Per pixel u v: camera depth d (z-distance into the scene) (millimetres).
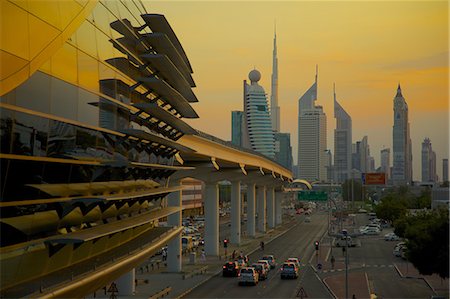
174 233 53688
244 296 53875
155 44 43719
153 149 46969
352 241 105312
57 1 27312
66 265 30344
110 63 35281
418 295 55062
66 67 28453
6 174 23781
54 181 27922
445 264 53719
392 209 137500
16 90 24000
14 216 24688
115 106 36188
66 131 28594
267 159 125625
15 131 23984
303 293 49969
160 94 46750
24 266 25734
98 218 34750
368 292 56156
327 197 97562
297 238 124312
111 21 35875
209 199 92500
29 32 24781
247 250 100562
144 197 43281
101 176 34125
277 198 178375
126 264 34375
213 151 78938
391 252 95062
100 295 52781
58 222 28719
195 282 63094
